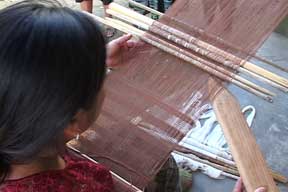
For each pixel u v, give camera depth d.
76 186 0.72
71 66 0.54
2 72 0.53
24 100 0.53
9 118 0.54
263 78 1.04
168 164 1.34
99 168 0.81
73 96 0.55
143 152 0.95
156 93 1.03
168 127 0.97
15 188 0.62
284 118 1.97
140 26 1.15
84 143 0.99
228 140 0.92
